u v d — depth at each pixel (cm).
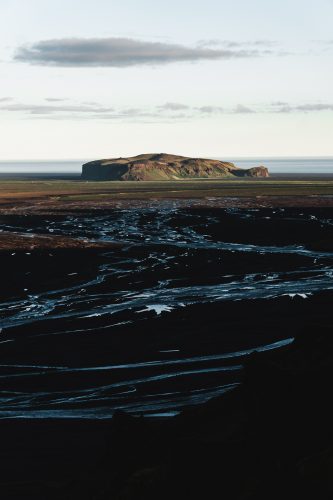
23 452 4097
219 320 7688
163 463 2605
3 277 10512
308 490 2158
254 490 2241
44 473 3725
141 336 7075
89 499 2792
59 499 3014
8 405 5106
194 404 4938
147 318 7856
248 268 11169
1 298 9081
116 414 3155
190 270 11006
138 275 10612
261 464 2409
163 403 5000
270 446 2516
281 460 2364
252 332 7138
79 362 6212
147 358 6281
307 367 2998
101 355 6412
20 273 10862
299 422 2620
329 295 8969
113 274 10738
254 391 2922
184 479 2397
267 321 7606
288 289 9412
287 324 7462
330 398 2691
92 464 3809
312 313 7962
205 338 6925
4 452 4106
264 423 2686
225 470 2408
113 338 7019
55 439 4319
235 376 5631
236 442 2561
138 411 4816
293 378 2836
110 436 3141
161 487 2405
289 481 2222
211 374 5712
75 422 4647
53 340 7006
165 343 6781
